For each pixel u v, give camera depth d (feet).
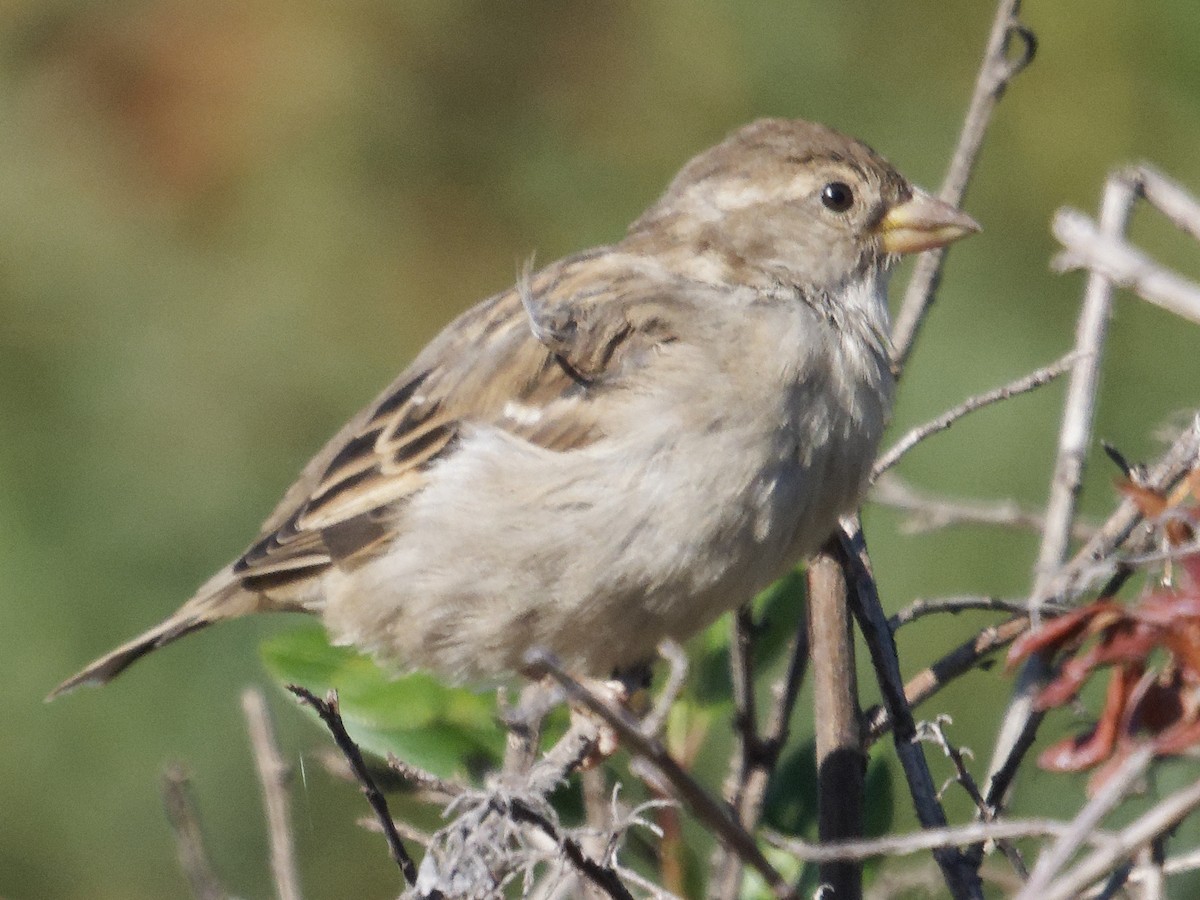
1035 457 42.78
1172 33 46.80
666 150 50.31
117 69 50.52
